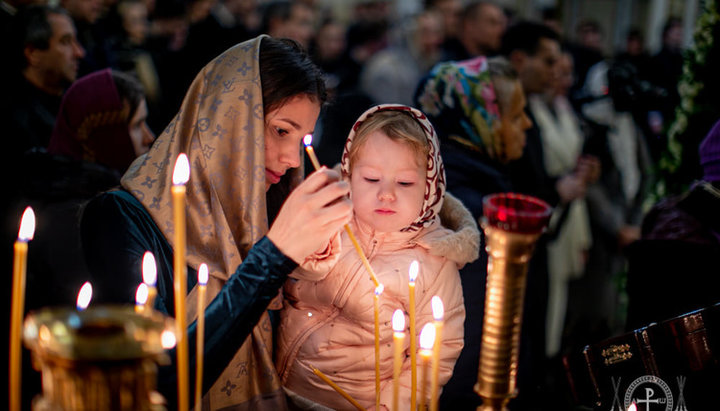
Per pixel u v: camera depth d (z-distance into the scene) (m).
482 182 2.17
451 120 2.30
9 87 2.52
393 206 1.50
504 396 0.90
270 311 1.60
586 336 3.84
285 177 1.66
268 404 1.46
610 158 3.75
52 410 0.80
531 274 2.28
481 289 1.73
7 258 2.10
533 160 2.86
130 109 2.26
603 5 7.30
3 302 2.09
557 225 3.46
